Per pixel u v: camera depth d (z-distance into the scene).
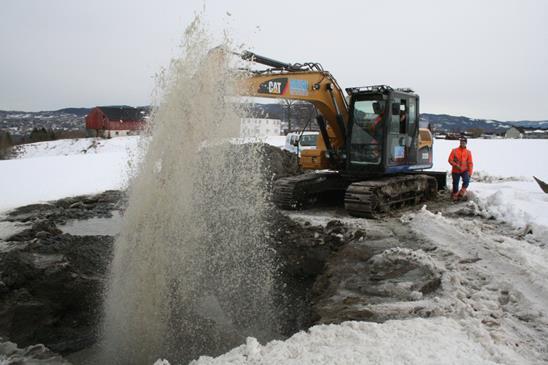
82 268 7.62
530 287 5.72
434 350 3.93
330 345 4.14
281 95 9.34
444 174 13.05
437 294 5.73
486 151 31.94
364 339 4.16
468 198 11.78
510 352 4.11
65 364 4.95
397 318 5.07
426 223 8.69
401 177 11.02
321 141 11.44
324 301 6.17
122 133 60.72
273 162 14.43
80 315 7.04
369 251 7.48
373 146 10.37
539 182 12.73
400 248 7.21
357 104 10.55
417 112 11.22
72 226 10.40
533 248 7.24
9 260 6.82
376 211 9.81
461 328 4.53
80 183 15.12
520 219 9.02
